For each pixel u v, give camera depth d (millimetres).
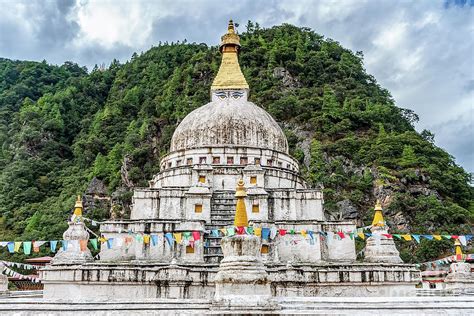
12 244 28188
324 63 134875
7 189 104938
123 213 94562
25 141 119062
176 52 158500
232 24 59656
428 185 91312
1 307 20219
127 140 113625
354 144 101625
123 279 33531
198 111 53531
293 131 109375
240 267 19922
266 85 124062
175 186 47094
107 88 155500
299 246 39844
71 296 33531
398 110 128500
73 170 114062
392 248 38031
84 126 133000
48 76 166375
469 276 38406
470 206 93812
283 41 141000
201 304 21000
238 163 48406
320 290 33844
